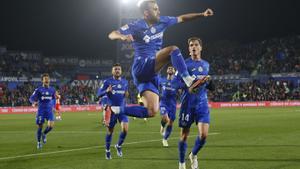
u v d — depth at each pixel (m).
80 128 21.45
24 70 54.19
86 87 50.38
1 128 22.58
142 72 6.71
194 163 8.90
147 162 10.26
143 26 6.81
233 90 50.50
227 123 22.34
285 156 10.56
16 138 17.16
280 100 46.94
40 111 14.48
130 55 37.84
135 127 21.47
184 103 8.75
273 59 55.44
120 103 11.84
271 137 14.90
